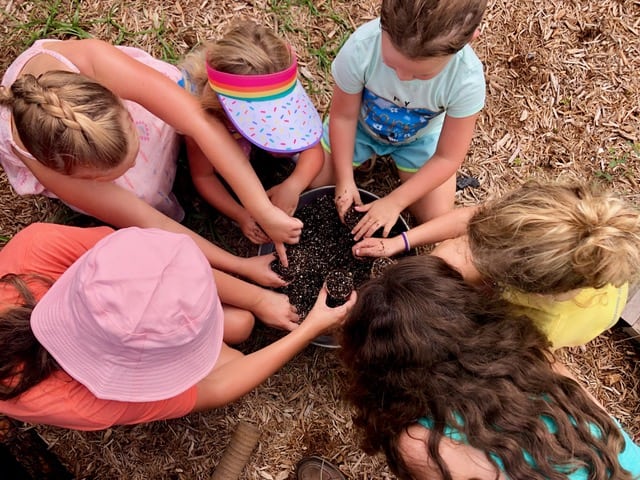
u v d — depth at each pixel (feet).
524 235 3.44
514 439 3.32
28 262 4.17
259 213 4.91
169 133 5.33
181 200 6.12
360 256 5.41
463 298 3.55
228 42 4.25
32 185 4.92
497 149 6.35
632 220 3.38
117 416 4.05
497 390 3.38
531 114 6.39
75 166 3.77
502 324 3.59
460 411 3.38
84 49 4.42
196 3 6.29
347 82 4.81
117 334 3.23
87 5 6.25
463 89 4.57
